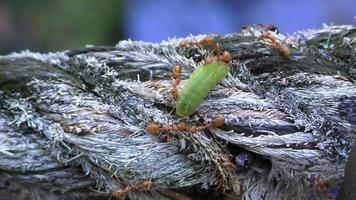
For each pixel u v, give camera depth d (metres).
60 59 0.14
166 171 0.14
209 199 0.14
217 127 0.14
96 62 0.14
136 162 0.13
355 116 0.14
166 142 0.14
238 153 0.14
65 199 0.14
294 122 0.14
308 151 0.14
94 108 0.14
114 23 0.27
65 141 0.13
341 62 0.14
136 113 0.14
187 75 0.14
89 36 0.27
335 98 0.14
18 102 0.13
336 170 0.14
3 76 0.14
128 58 0.14
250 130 0.14
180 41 0.14
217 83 0.14
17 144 0.13
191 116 0.14
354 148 0.13
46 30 0.28
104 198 0.14
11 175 0.13
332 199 0.14
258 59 0.14
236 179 0.14
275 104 0.14
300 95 0.14
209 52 0.14
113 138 0.13
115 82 0.14
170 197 0.14
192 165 0.14
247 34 0.14
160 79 0.14
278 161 0.14
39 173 0.13
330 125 0.14
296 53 0.14
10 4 0.29
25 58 0.14
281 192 0.14
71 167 0.13
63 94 0.14
